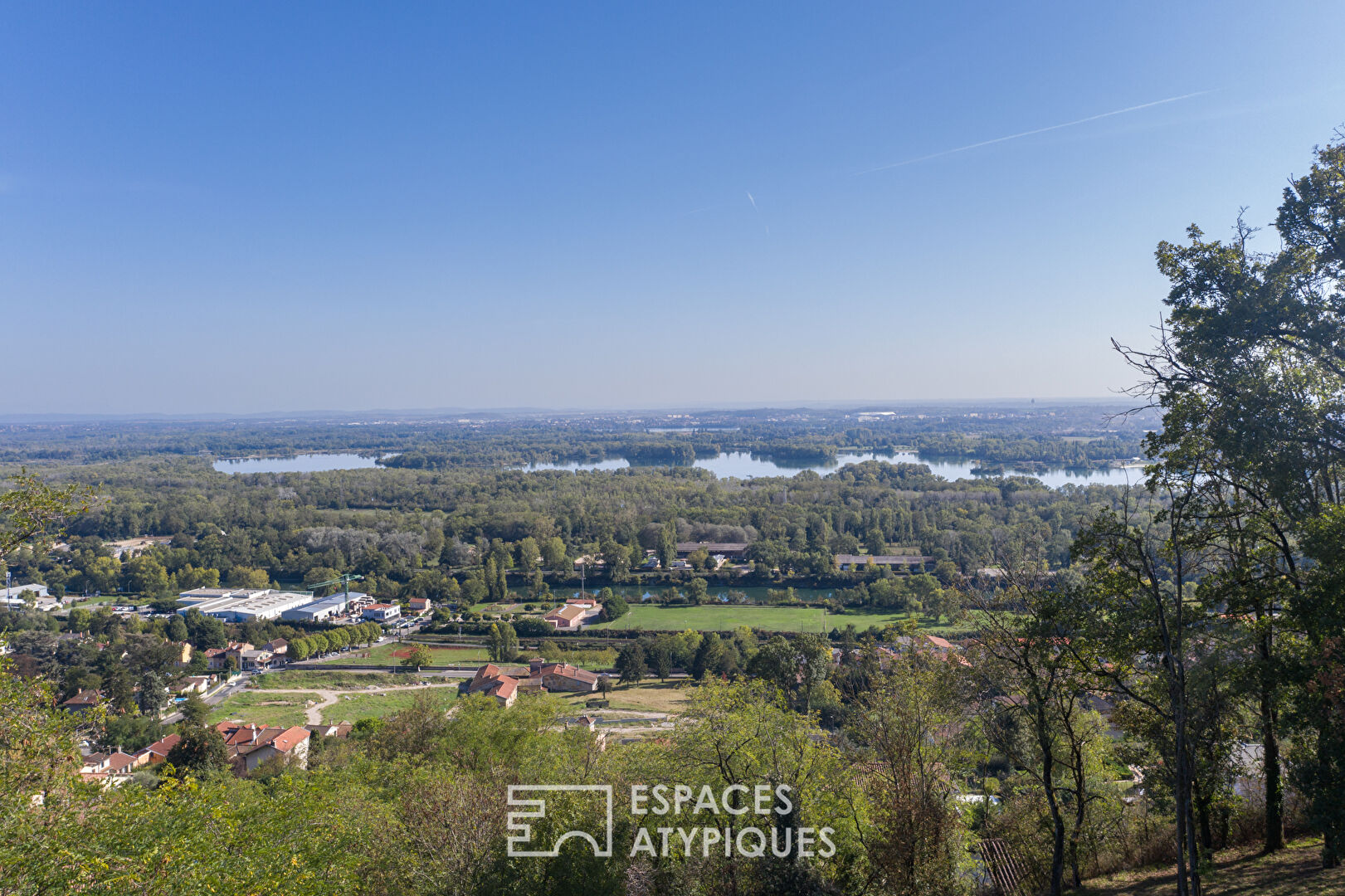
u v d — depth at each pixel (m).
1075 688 24.52
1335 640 19.14
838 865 28.83
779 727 30.78
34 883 15.94
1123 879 25.97
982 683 27.58
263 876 19.72
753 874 26.23
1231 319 22.06
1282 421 21.23
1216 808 28.41
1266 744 25.27
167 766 21.64
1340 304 21.34
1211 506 22.78
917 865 26.03
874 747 29.48
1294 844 25.64
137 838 18.25
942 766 29.91
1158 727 25.56
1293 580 21.75
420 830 28.16
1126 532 22.88
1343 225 21.47
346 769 41.56
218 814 20.42
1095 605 23.86
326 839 23.89
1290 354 23.83
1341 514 19.58
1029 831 30.44
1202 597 22.91
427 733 48.41
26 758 18.56
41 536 22.97
